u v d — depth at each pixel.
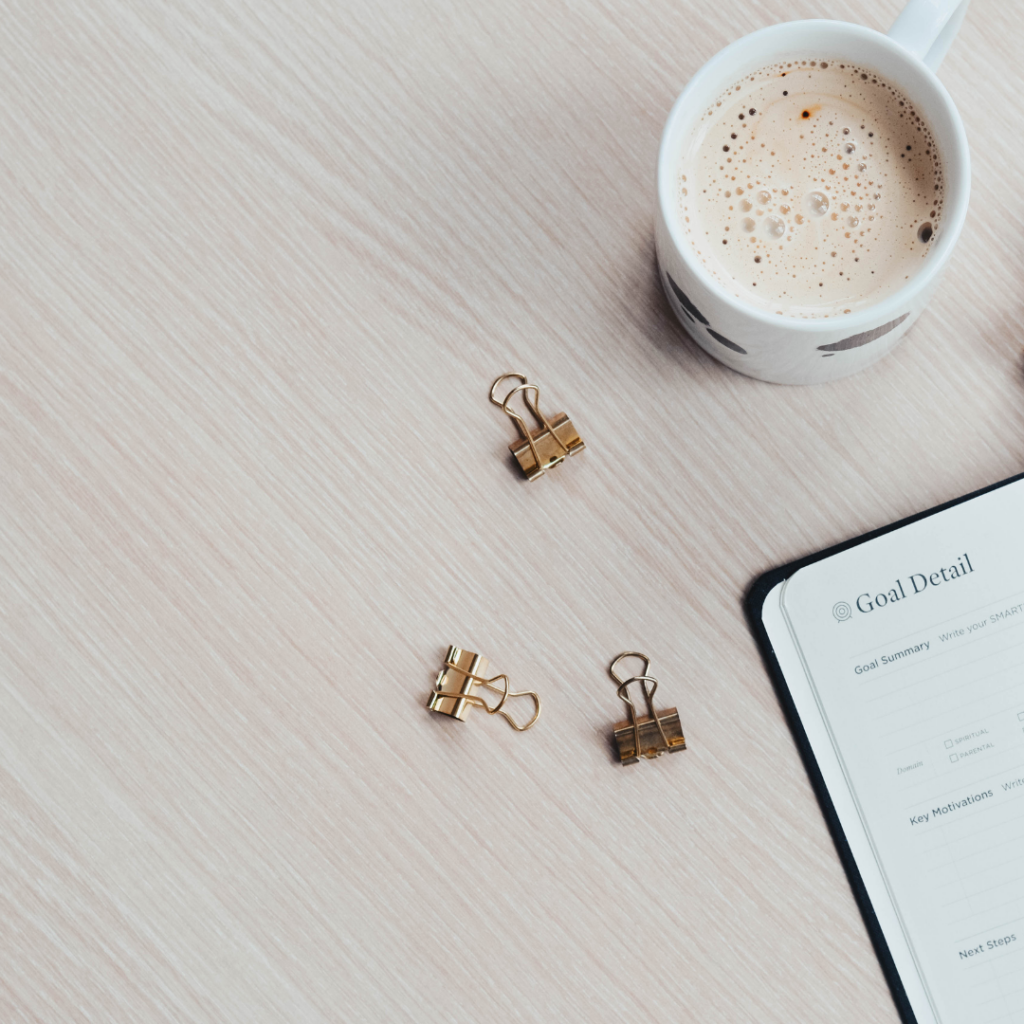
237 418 0.52
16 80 0.52
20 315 0.52
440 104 0.51
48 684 0.52
